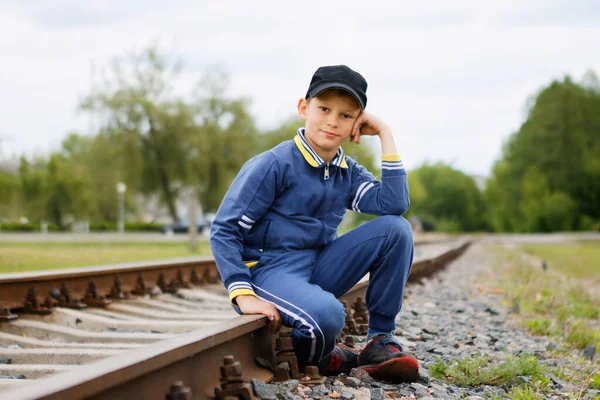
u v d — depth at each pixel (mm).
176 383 2207
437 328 5414
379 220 3416
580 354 5145
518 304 7457
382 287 3426
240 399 2516
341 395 2967
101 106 43844
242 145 45188
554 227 74250
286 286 3158
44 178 50219
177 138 44875
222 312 6219
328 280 3420
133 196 49656
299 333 3139
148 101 43844
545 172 76688
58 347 4328
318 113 3250
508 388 3500
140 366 2088
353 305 4938
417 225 69438
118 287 6598
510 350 4852
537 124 77688
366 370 3342
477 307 7523
